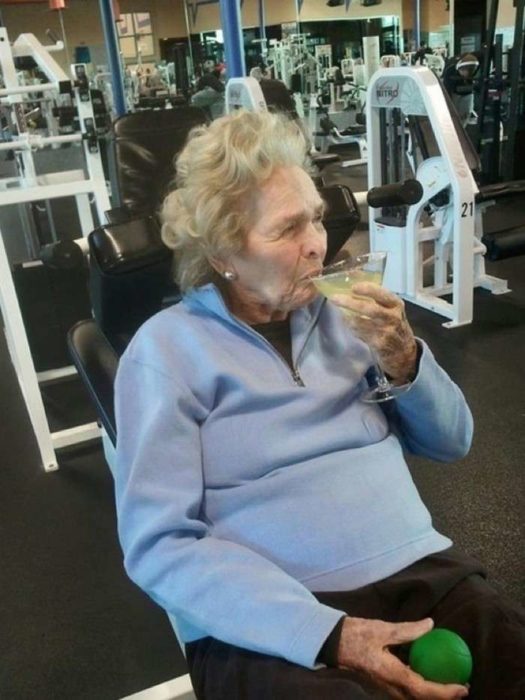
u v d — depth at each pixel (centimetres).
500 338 341
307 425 110
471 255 349
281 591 93
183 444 103
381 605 102
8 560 212
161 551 97
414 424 121
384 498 109
